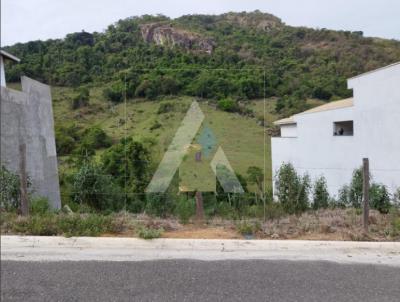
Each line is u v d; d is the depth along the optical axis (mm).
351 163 16656
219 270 3688
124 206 7152
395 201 6758
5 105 8766
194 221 5480
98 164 9414
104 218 5070
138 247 4426
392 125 14625
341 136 17141
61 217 5086
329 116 17641
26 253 4199
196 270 3688
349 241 4457
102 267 3777
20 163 5234
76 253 4215
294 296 3094
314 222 5148
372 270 3676
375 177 14914
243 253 4223
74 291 3201
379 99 15156
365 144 15922
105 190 7363
